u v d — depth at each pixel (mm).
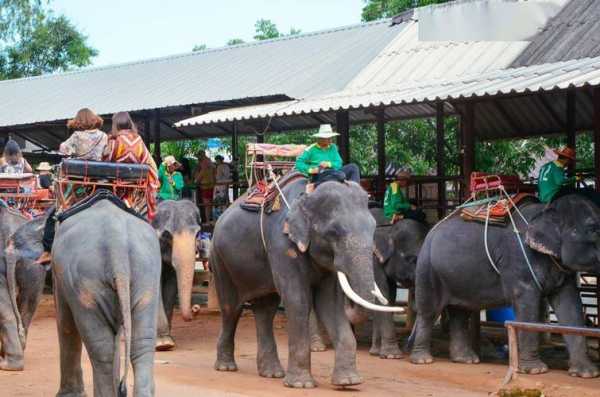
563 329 9156
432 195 17688
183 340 14539
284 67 20188
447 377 11188
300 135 26906
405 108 19109
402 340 14688
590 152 23422
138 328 7277
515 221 11719
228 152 28750
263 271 10812
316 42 21578
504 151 22641
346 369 9992
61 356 8195
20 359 11281
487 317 15602
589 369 11047
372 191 16938
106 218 7516
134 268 7312
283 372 10906
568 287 11477
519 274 11484
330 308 10172
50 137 24641
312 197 9727
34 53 42281
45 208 12359
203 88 20203
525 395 9594
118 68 25281
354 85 16844
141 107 19844
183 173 20984
